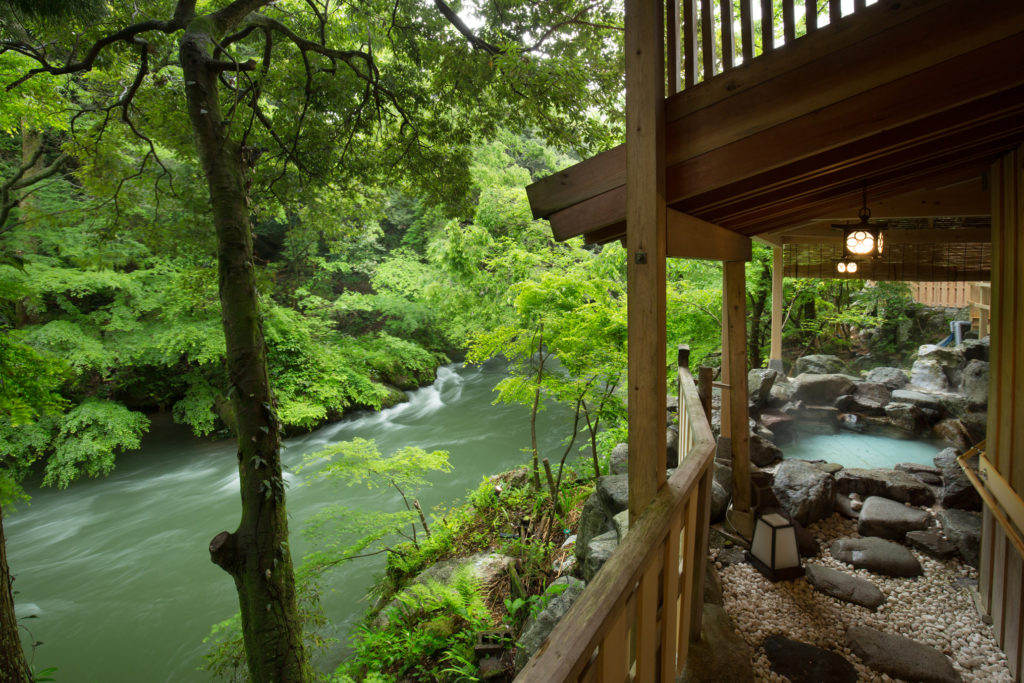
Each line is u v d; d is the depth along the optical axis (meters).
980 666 2.38
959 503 3.69
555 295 6.34
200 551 7.07
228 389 3.97
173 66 7.79
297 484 8.67
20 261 3.96
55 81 6.33
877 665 2.33
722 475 3.92
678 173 1.88
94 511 8.20
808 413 7.43
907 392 7.80
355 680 4.09
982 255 5.94
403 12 6.07
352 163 6.97
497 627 4.14
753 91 1.74
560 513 6.05
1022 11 1.41
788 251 7.48
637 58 1.74
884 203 4.01
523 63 5.57
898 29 1.54
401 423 11.82
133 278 10.47
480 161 13.57
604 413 6.62
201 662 5.14
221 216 3.98
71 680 4.93
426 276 14.10
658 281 1.75
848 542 3.36
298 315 12.38
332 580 6.14
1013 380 2.44
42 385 4.41
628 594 1.18
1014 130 2.11
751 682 2.03
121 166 7.28
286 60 6.60
